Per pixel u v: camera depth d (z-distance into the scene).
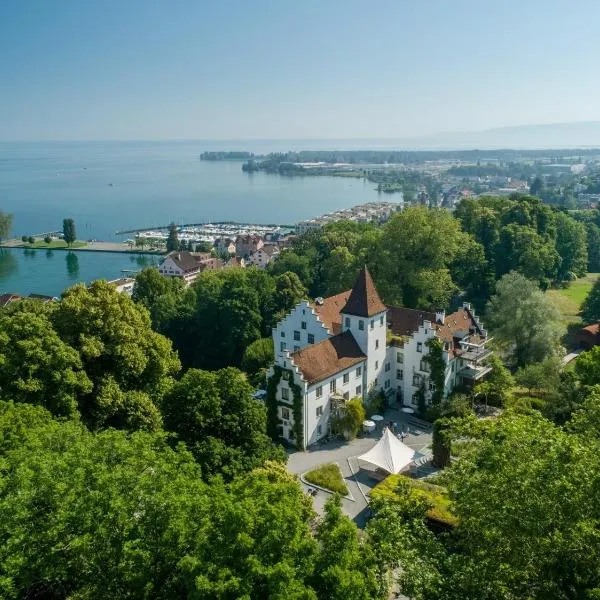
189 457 39.41
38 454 35.50
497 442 33.75
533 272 127.88
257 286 125.69
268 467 52.59
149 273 139.25
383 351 85.19
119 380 63.28
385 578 31.50
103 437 38.09
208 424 54.44
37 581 31.98
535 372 80.88
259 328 120.25
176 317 124.31
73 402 55.41
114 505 30.28
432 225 114.38
